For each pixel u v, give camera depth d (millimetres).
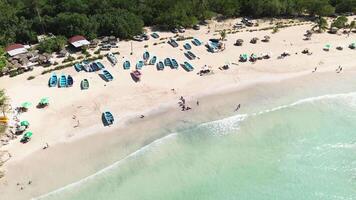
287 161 67812
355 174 65125
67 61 95938
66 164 66188
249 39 108438
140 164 66688
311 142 72000
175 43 104188
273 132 74375
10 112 77562
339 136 73438
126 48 102500
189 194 61625
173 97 83188
